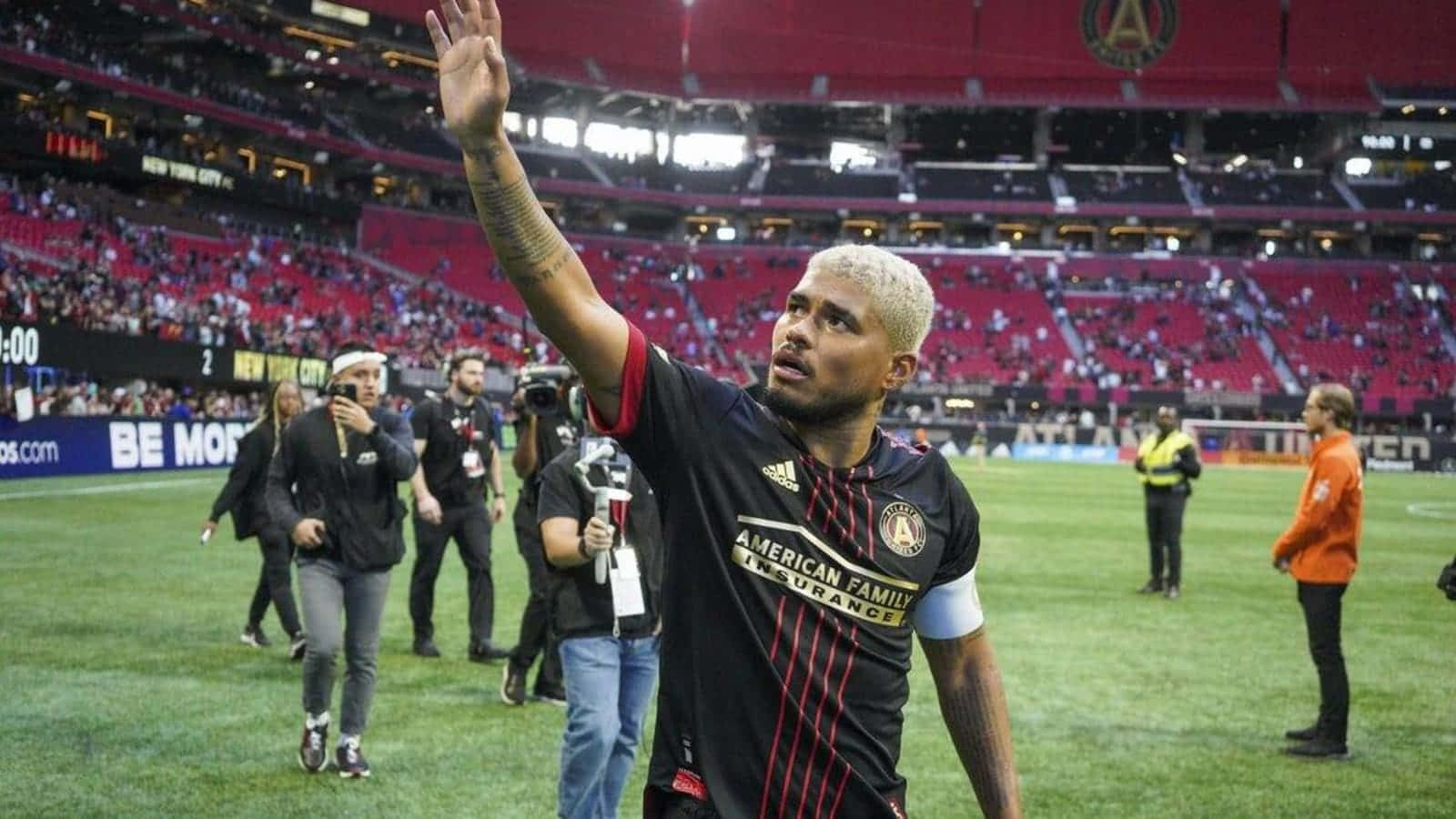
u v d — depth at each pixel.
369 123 65.25
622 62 76.12
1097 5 76.25
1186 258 72.56
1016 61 77.06
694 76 77.25
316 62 61.47
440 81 2.28
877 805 2.44
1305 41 75.31
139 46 58.88
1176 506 14.39
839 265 2.56
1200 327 67.75
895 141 80.56
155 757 6.60
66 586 12.45
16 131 43.62
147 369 33.78
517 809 5.93
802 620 2.43
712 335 66.88
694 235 78.06
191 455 31.08
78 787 6.03
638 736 5.28
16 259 37.66
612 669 5.06
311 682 6.37
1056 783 6.73
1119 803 6.38
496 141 2.27
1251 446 58.59
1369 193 75.19
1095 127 84.81
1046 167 79.62
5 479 24.77
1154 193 75.94
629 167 76.19
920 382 62.84
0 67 46.22
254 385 38.91
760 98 76.69
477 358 9.70
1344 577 7.48
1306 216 73.06
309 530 6.17
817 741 2.40
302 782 6.25
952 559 2.69
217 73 61.66
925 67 77.50
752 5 76.88
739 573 2.43
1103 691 9.17
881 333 2.52
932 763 7.01
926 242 77.88
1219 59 76.00
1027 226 78.06
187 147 57.59
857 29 77.38
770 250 74.25
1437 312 68.44
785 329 2.54
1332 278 71.19
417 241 65.44
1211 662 10.35
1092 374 63.53
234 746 6.87
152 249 45.66
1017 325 68.19
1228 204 74.69
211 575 13.49
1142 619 12.66
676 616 2.47
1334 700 7.47
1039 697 8.91
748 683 2.41
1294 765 7.21
